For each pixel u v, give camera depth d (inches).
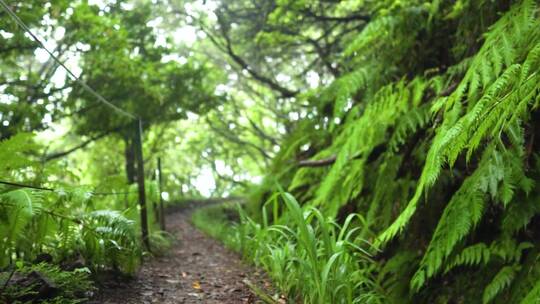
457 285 135.0
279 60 511.5
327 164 220.2
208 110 386.6
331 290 112.7
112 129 330.3
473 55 161.3
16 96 259.0
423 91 179.0
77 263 126.3
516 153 115.2
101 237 131.0
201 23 397.4
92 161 540.4
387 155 172.1
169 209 665.6
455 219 118.0
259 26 379.2
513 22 121.2
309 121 278.1
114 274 138.1
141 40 355.9
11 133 243.3
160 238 213.2
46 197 133.5
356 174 190.7
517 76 95.9
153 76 325.1
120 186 186.7
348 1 284.0
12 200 109.6
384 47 199.8
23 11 208.4
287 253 141.9
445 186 155.8
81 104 315.9
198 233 354.9
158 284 142.5
